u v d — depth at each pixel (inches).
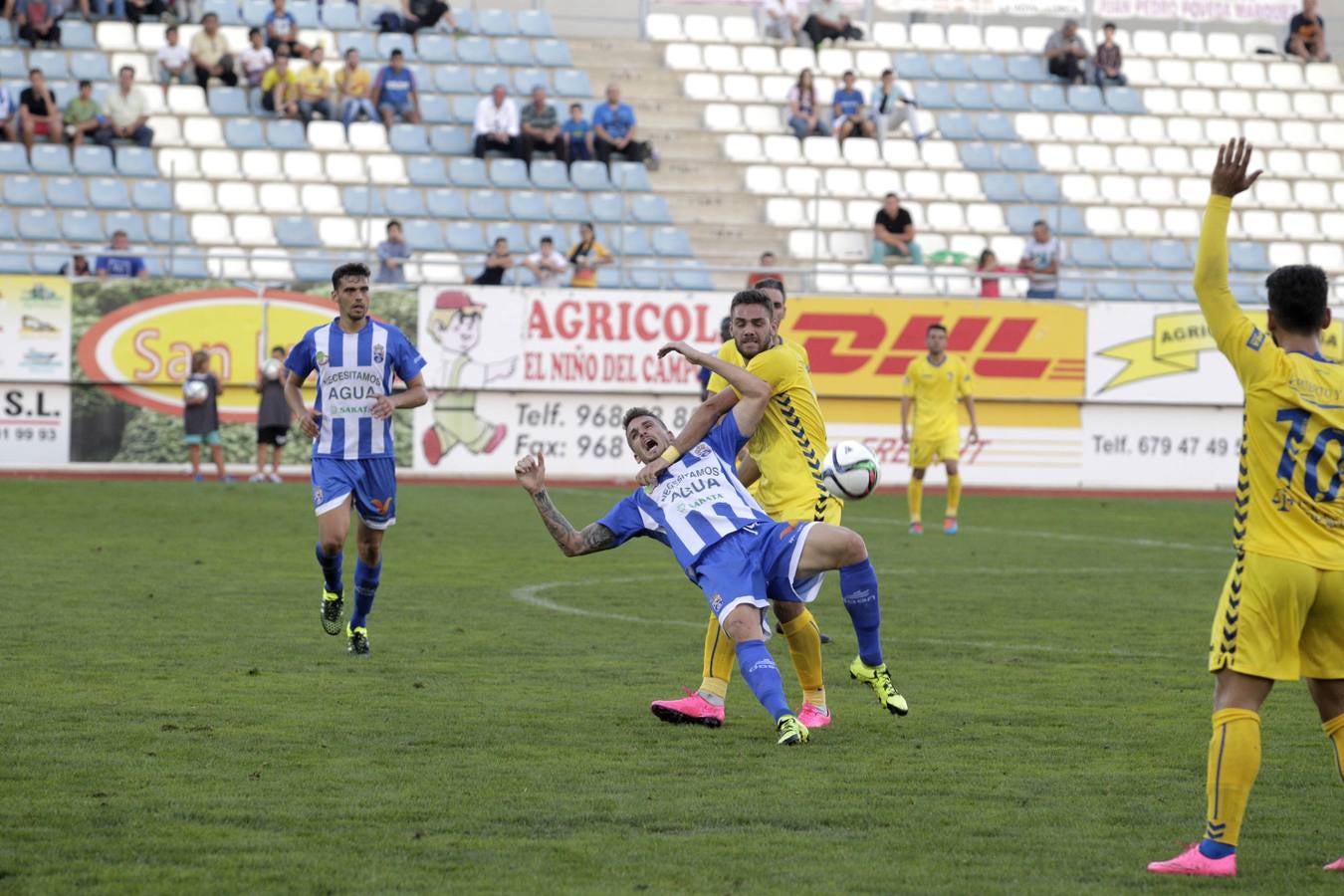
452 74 3395.7
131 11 3356.3
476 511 2130.9
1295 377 569.0
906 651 1091.9
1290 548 566.3
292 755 736.3
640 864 569.3
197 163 3078.2
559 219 3112.7
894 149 3415.4
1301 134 3661.4
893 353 2758.4
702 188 3275.1
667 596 1350.9
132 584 1333.7
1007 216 3321.9
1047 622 1238.3
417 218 3056.1
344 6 3499.0
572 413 2691.9
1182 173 3496.6
